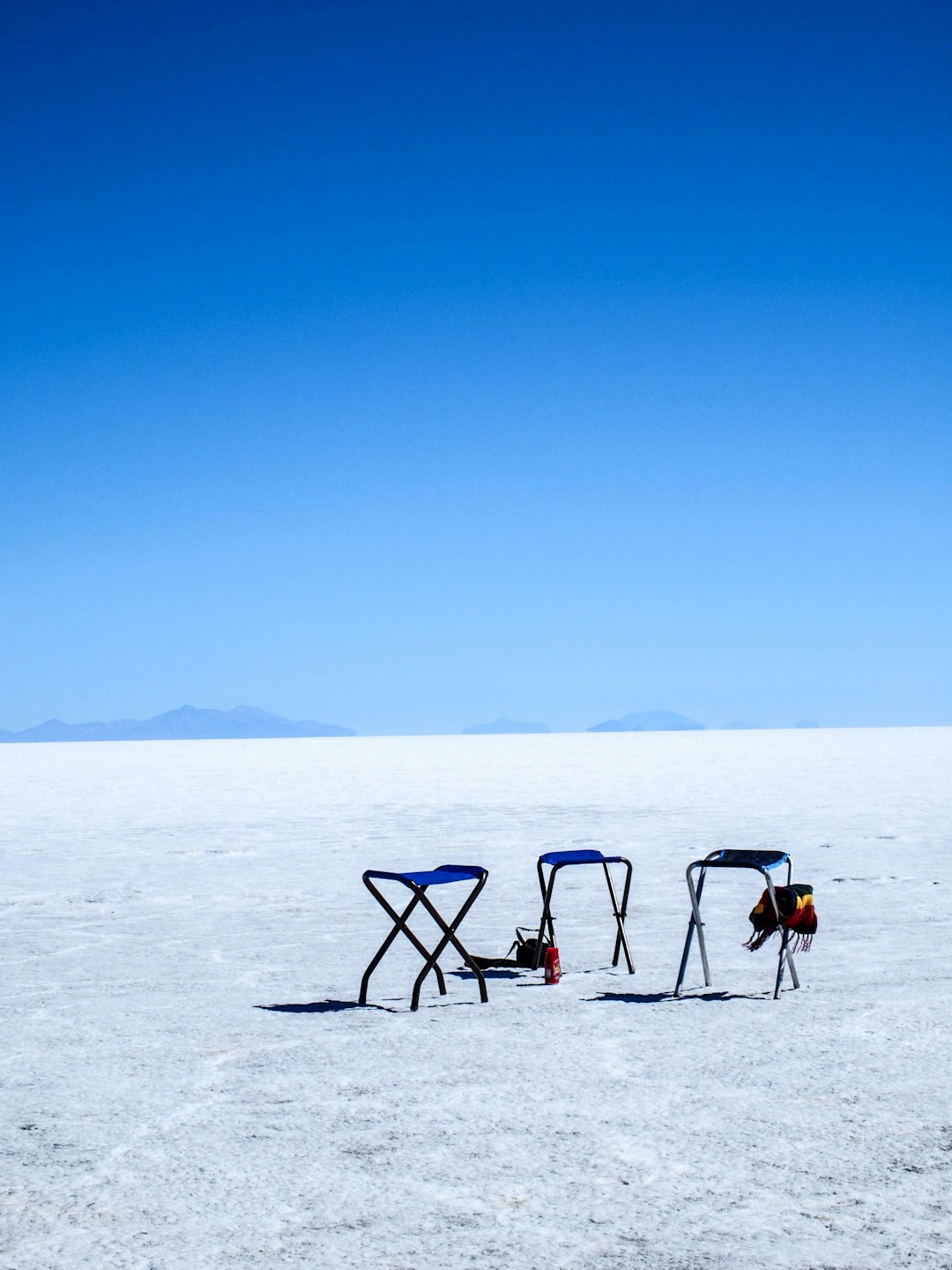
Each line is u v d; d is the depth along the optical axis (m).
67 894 11.52
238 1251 3.31
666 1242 3.33
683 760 48.94
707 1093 4.80
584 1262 3.20
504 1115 4.53
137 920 9.94
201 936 9.12
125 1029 6.09
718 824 18.19
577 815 20.42
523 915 10.05
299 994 6.96
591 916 9.91
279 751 80.56
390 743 116.81
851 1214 3.53
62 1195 3.77
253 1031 6.01
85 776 40.75
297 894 11.45
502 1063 5.31
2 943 8.87
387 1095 4.82
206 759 61.53
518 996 6.82
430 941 8.77
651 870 12.93
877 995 6.68
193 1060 5.45
